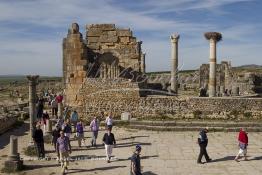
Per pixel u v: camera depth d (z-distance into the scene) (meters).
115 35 37.53
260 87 52.66
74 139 26.62
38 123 23.67
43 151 21.20
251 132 29.11
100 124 31.56
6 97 65.50
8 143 25.39
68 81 33.16
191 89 60.88
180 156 21.78
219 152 22.80
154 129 29.50
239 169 19.16
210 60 36.69
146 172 18.59
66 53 33.44
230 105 31.75
